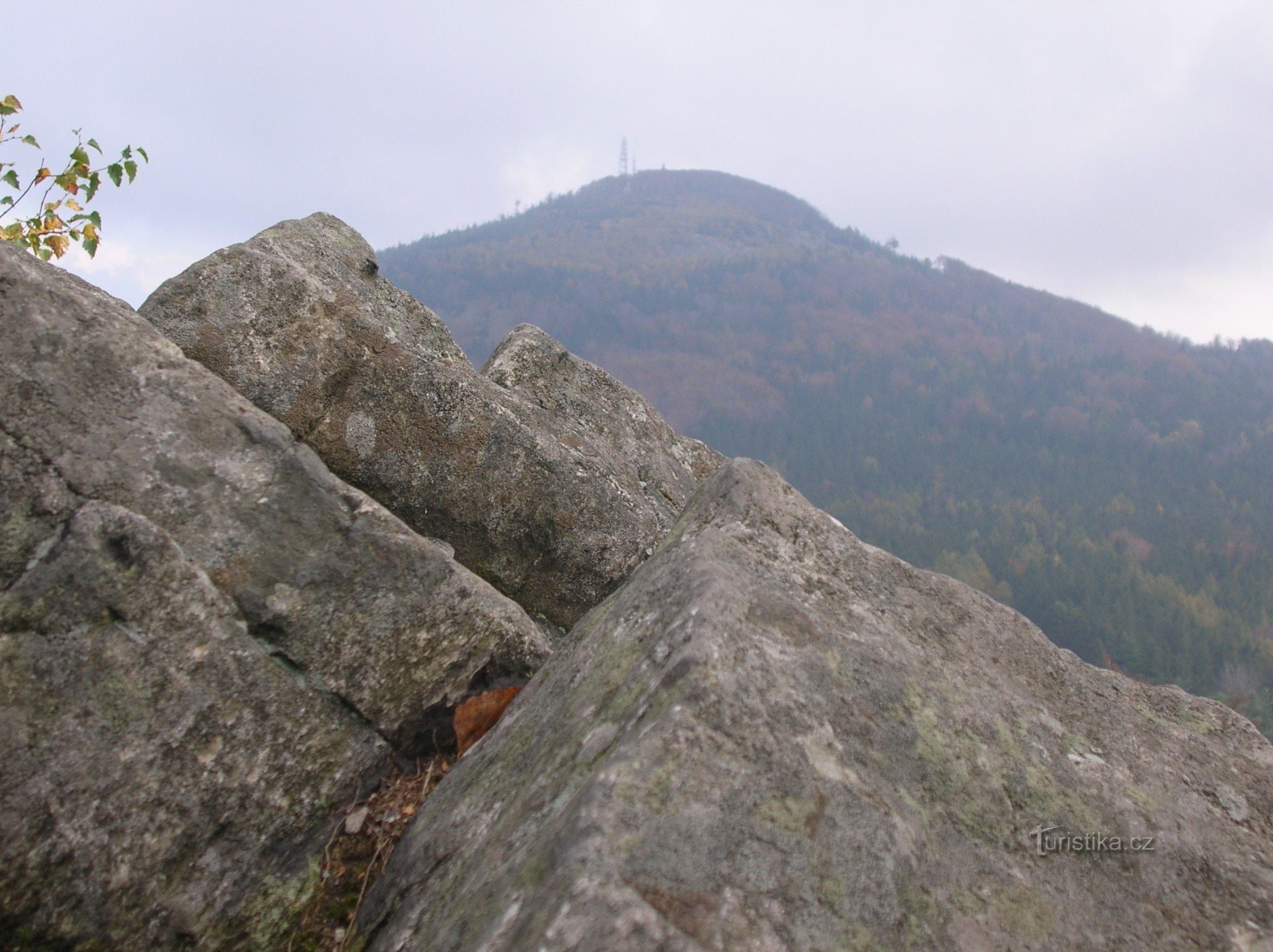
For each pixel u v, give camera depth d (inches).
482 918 74.4
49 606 106.5
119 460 115.7
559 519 184.2
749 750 82.1
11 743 100.8
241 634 115.6
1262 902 92.4
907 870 79.9
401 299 207.6
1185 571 3262.8
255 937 106.7
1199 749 114.2
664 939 65.1
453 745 128.1
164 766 106.7
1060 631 2541.8
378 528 127.3
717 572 101.3
